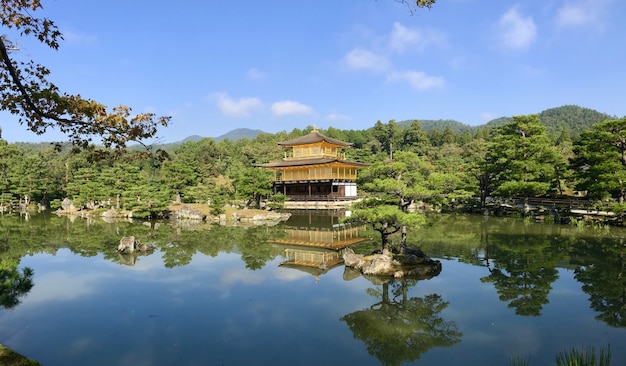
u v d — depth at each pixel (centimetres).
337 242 3556
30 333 1533
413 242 3403
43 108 928
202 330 1555
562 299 1872
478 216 5228
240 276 2391
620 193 4000
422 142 12769
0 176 7494
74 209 7081
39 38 930
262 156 10975
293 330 1548
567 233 3634
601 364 1101
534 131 5188
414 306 1805
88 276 2417
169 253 3159
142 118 976
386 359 1295
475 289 2047
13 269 2191
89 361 1301
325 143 6788
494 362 1262
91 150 1033
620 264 2503
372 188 2509
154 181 7806
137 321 1656
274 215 5566
